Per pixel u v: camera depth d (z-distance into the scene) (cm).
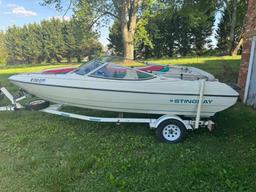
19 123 625
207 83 519
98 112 689
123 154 468
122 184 375
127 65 612
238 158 452
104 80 543
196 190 364
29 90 607
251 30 754
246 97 777
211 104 530
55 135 554
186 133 532
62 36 5831
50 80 572
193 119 555
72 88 558
